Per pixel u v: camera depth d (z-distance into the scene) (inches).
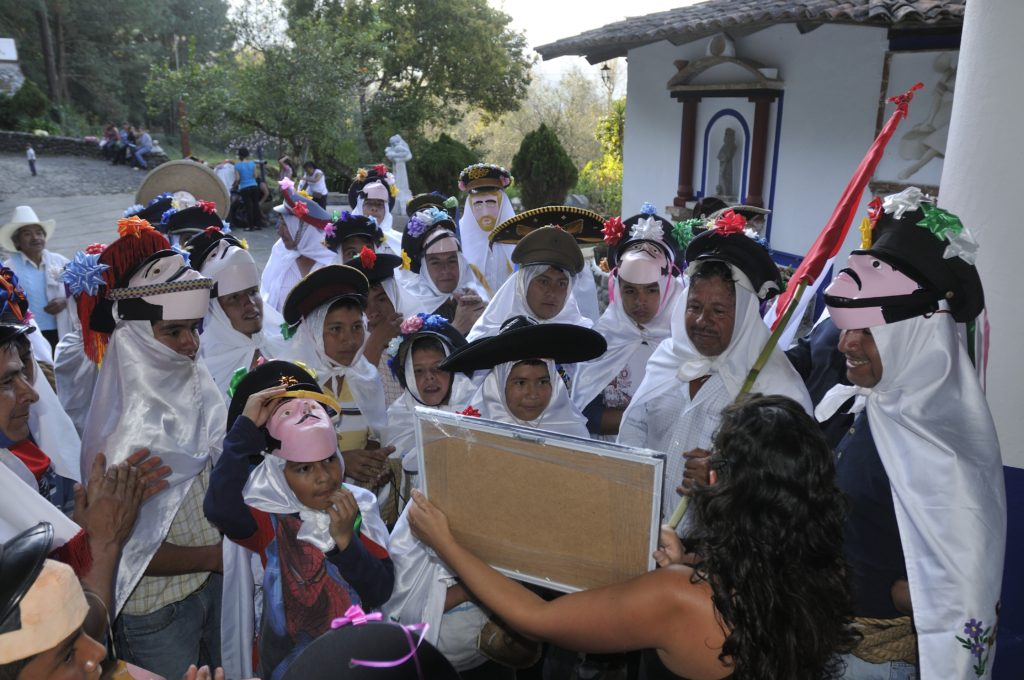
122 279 112.9
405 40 988.6
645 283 145.0
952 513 85.9
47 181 951.6
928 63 289.0
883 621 91.7
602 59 459.5
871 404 95.6
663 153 428.1
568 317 166.7
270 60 778.2
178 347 114.5
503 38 1092.5
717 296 114.6
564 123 1379.2
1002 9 103.6
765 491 62.5
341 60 812.0
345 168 883.4
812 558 62.9
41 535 54.7
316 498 93.4
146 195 270.1
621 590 68.5
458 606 106.4
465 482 80.5
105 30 1830.7
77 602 54.9
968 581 83.4
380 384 145.3
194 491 114.0
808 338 131.0
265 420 94.5
